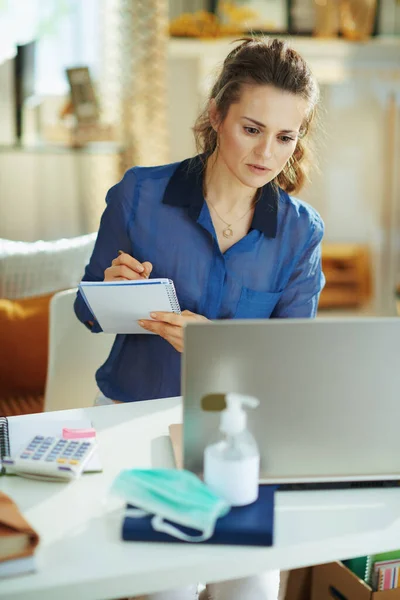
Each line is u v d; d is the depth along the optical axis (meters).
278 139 1.46
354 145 4.93
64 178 4.25
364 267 5.02
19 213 4.23
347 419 1.12
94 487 1.13
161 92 4.21
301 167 1.68
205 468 1.06
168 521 0.99
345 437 1.12
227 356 1.07
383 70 4.84
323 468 1.13
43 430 1.32
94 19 4.17
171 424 1.36
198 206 1.62
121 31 4.13
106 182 4.29
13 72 3.97
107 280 1.57
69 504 1.08
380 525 1.05
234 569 0.96
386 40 4.79
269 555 0.98
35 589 0.88
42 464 1.14
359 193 5.00
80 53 4.20
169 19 4.61
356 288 5.00
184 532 0.98
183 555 0.96
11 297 2.49
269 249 1.65
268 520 1.00
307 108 1.48
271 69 1.42
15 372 2.41
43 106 4.17
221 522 0.99
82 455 1.18
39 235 4.29
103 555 0.95
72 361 2.03
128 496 1.00
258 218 1.63
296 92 1.43
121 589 0.92
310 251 1.68
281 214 1.66
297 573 1.71
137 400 1.68
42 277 2.52
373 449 1.13
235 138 1.46
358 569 1.57
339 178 4.96
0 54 4.01
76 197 4.29
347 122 4.89
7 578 0.90
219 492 1.03
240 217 1.64
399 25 4.86
